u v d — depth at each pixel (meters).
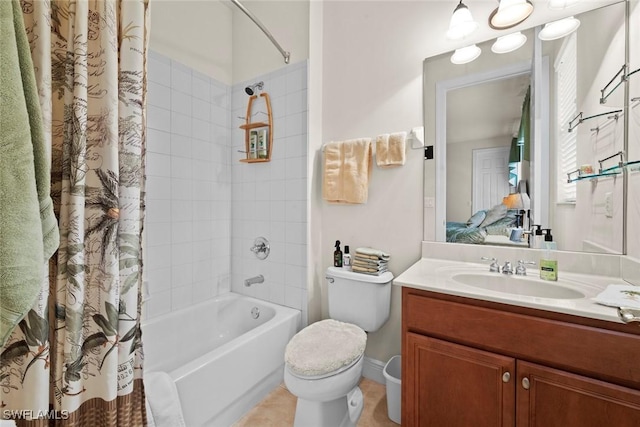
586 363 0.78
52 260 0.69
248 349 1.38
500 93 1.35
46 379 0.62
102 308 0.71
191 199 1.82
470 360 0.95
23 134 0.53
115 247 0.72
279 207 1.86
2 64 0.51
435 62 1.50
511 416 0.88
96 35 0.71
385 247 1.65
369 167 1.65
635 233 1.02
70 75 0.68
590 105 1.15
